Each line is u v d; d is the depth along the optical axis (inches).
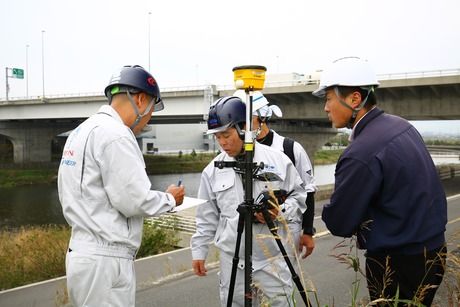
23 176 1437.0
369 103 89.8
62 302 183.8
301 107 999.6
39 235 354.6
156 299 191.3
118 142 86.8
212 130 101.5
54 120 1642.5
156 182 1396.4
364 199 82.4
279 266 106.5
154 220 381.1
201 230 118.3
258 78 91.8
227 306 102.0
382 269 85.4
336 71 90.0
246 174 94.1
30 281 231.8
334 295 187.2
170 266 239.5
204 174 116.1
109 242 87.6
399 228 82.0
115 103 95.0
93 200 87.7
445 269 86.6
